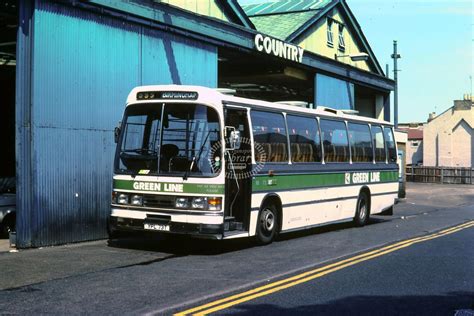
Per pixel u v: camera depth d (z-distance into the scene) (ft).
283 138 41.86
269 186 39.63
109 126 42.11
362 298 24.30
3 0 38.37
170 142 34.96
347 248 38.37
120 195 35.94
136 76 44.62
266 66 72.43
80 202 39.65
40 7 36.68
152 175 34.88
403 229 51.37
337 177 49.44
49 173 37.37
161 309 21.54
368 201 55.42
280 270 29.91
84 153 40.01
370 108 104.32
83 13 39.83
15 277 27.32
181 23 48.80
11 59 58.75
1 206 42.55
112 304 22.22
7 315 20.54
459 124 207.82
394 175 61.62
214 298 23.58
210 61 53.52
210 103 34.68
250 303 22.98
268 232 39.88
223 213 33.96
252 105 38.40
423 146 214.48
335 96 81.51
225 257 34.22
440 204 88.69
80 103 39.70
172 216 34.06
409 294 25.21
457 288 26.58
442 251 37.52
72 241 39.09
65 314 20.74
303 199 44.09
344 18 90.63
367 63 98.22
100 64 41.29
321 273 29.45
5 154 62.18
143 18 44.70
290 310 22.07
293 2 88.43
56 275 27.91
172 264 31.53
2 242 40.11
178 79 49.19
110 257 33.60
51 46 37.50
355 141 53.31
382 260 33.78
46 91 37.17
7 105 62.54
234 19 62.08
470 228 52.44
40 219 36.76
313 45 81.30
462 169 151.23
